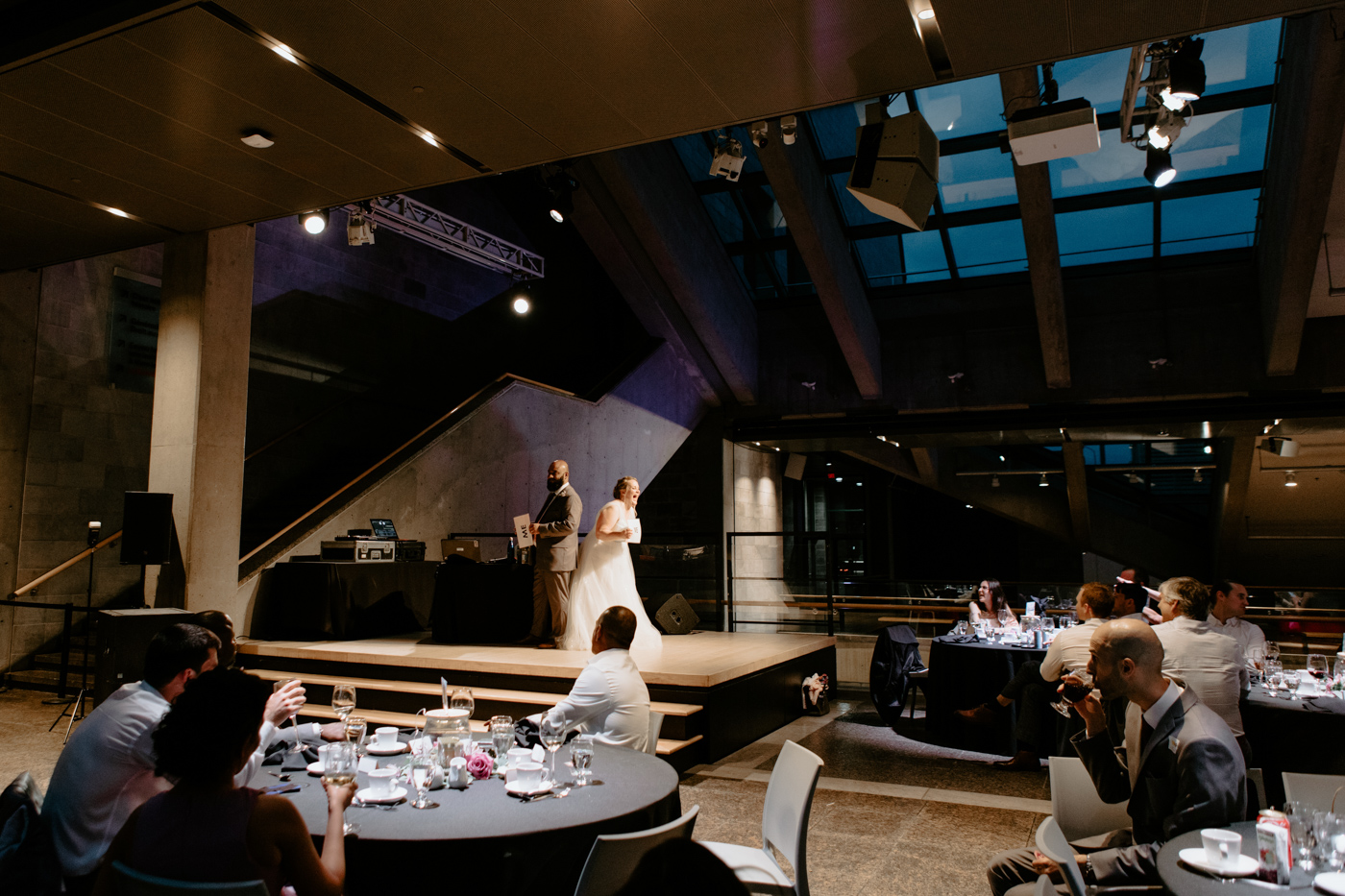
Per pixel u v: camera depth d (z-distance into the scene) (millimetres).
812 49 4234
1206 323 11391
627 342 15969
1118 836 2896
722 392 14352
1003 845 4359
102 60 4367
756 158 11633
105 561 9695
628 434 12836
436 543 9578
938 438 13555
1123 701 3033
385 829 2445
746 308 13820
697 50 4250
